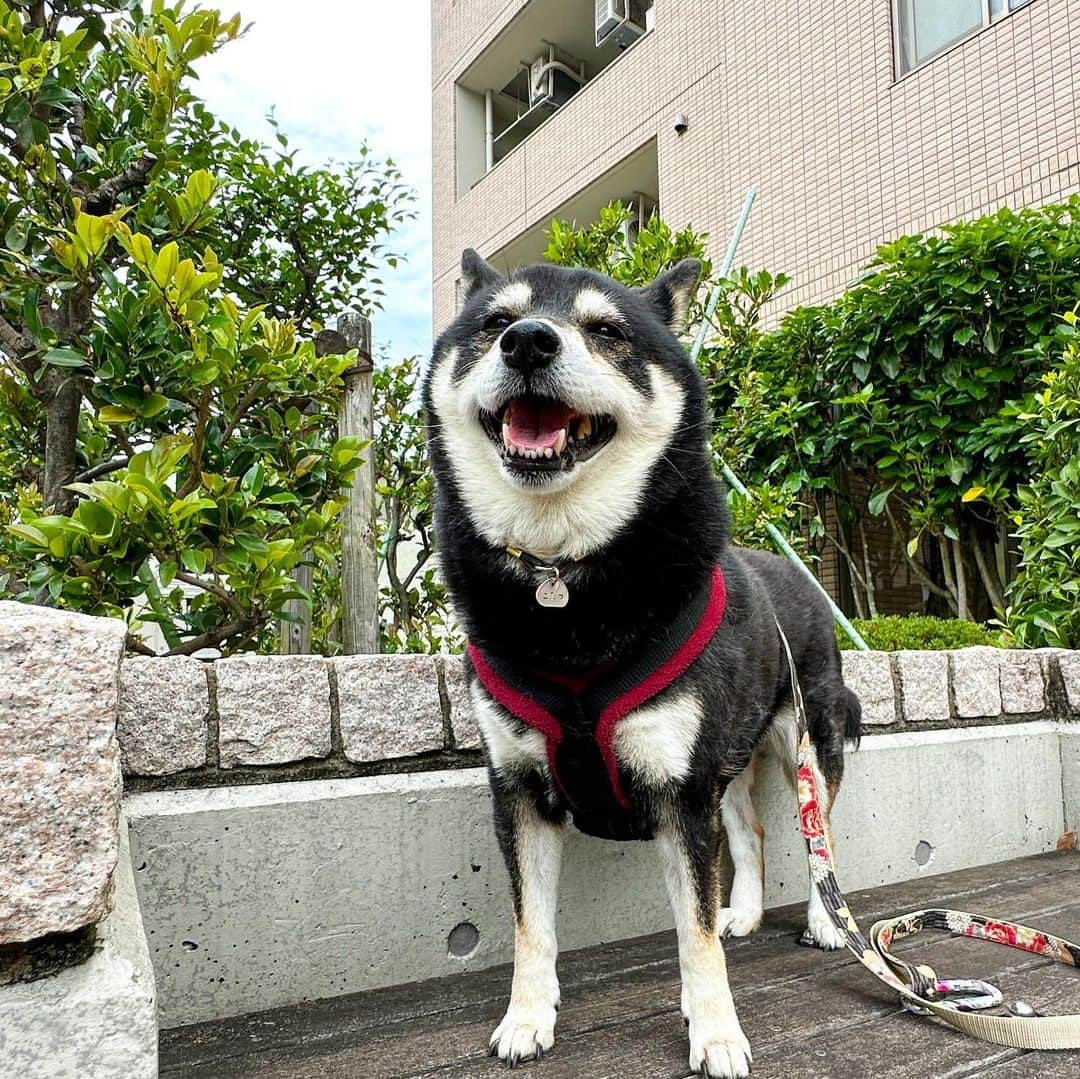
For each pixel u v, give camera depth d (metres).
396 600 5.15
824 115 7.59
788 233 7.90
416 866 2.21
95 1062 1.18
